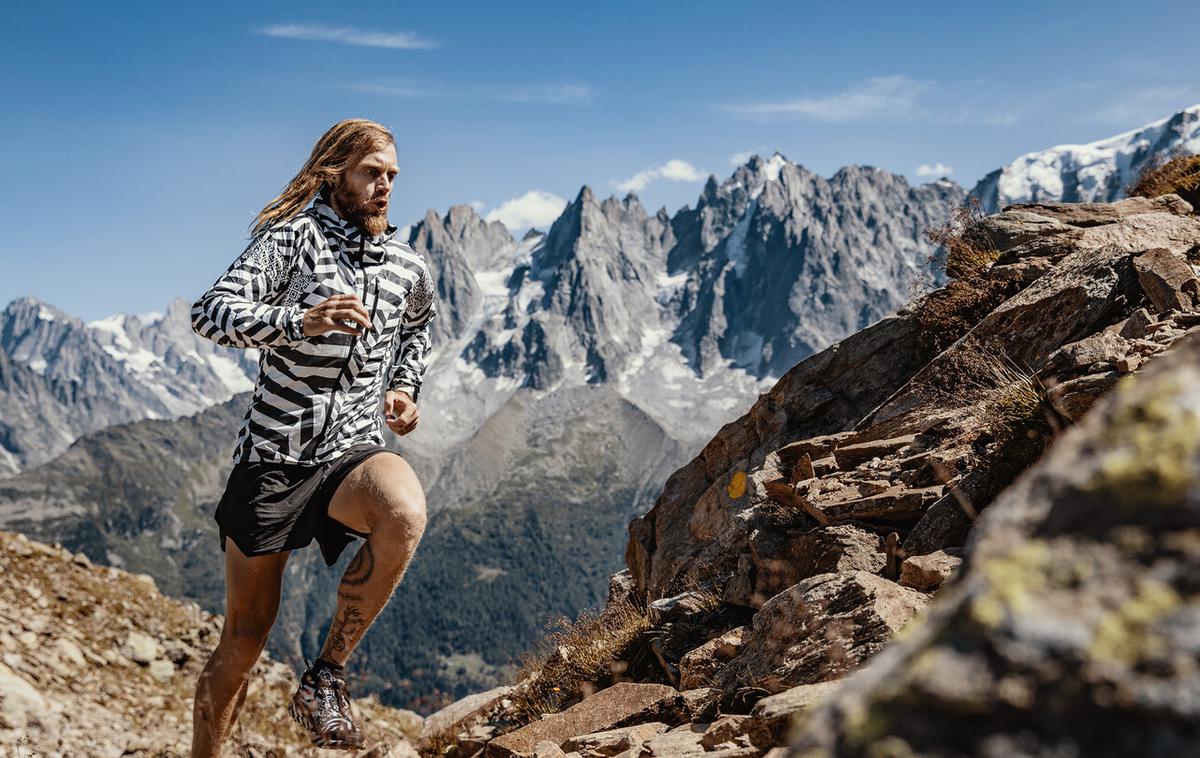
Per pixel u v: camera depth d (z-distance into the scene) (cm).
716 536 792
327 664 411
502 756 570
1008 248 933
